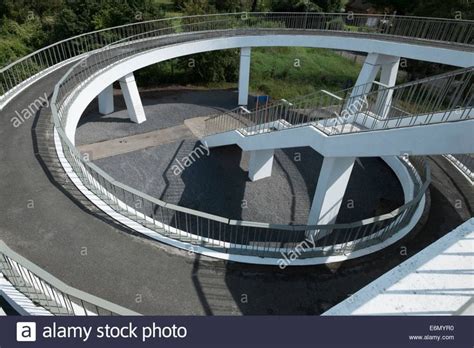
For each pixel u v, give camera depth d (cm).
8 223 703
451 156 1323
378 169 1511
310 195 1402
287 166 1567
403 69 2794
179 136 1722
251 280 694
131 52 1551
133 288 628
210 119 1723
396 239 872
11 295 529
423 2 2397
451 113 644
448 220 977
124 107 1986
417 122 704
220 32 1905
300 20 2117
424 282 326
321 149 880
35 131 990
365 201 1337
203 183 1396
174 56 1694
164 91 2427
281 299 669
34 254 652
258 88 2630
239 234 1120
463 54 1298
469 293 317
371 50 1644
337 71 3005
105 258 669
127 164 1428
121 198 1150
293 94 2558
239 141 1327
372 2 3544
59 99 1117
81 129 1673
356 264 777
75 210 753
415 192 1112
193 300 629
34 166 857
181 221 1156
